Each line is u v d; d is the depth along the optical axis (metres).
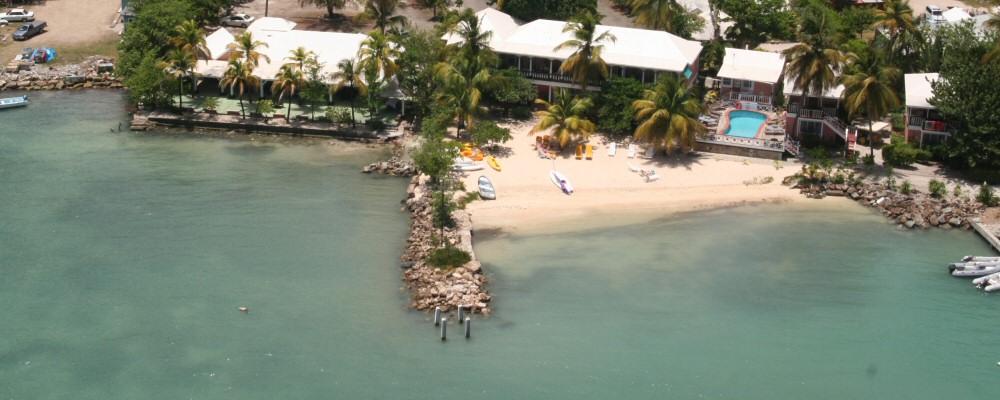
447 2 171.12
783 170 124.38
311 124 135.50
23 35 160.00
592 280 98.62
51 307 91.44
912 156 123.00
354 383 82.06
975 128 117.88
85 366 83.38
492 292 95.94
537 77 142.38
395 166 123.56
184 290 94.81
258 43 137.62
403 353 86.19
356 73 133.12
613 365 85.19
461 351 86.69
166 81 136.75
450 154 116.31
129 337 87.38
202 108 139.25
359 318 90.94
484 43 136.12
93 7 174.00
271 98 142.88
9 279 95.69
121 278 96.62
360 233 107.06
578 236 107.81
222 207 112.12
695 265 102.12
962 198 115.88
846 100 124.44
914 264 103.38
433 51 136.25
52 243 102.81
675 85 124.00
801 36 129.50
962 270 100.50
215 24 164.00
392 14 167.38
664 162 125.69
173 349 85.88
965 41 134.00
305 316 91.06
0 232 104.50
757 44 158.62
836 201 117.75
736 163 126.12
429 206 111.19
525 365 84.94
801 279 99.94
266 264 99.88
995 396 82.38
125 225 107.12
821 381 83.88
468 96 128.00
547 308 93.38
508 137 127.19
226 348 86.12
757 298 96.25
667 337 89.38
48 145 128.38
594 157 126.56
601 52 138.38
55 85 149.12
